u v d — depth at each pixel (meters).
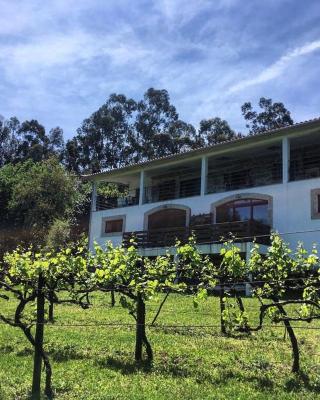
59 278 8.19
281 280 8.91
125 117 82.94
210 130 77.69
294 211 25.80
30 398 6.86
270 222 26.52
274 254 9.15
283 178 26.58
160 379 7.79
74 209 55.84
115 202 43.56
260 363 8.80
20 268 7.97
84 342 10.70
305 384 7.53
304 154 29.92
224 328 11.95
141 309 9.36
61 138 94.25
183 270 9.57
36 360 7.28
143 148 78.38
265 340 11.18
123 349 10.08
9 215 57.56
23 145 93.19
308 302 8.08
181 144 73.56
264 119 70.56
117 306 17.41
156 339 11.10
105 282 8.84
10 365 8.75
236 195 28.42
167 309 16.11
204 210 29.95
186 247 9.84
